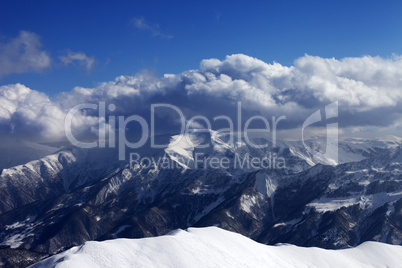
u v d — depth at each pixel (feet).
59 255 542.57
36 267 529.45
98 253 527.40
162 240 581.94
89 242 558.56
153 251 554.87
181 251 563.48
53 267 494.59
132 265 517.96
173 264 535.19
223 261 576.61
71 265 492.54
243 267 581.94
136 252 548.31
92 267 499.10
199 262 552.41
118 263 516.32
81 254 522.47
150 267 521.24
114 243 561.84
